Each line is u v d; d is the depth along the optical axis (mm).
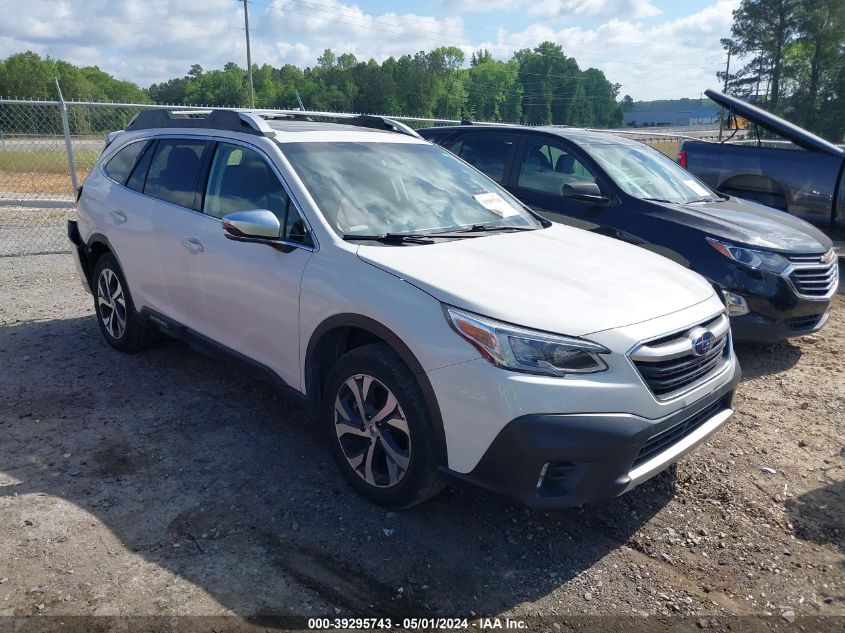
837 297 8164
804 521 3486
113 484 3553
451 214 4117
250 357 4047
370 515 3363
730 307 5461
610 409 2859
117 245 4996
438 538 3219
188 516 3301
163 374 5023
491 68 124312
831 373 5539
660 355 3010
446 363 2928
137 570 2904
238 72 107688
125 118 12070
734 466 4012
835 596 2953
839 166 8398
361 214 3785
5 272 8078
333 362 3645
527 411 2785
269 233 3549
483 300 2977
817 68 59219
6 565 2896
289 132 4195
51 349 5484
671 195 6348
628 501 3615
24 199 12828
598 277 3396
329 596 2816
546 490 2889
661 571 3082
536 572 3031
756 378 5426
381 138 4539
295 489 3564
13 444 3928
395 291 3160
